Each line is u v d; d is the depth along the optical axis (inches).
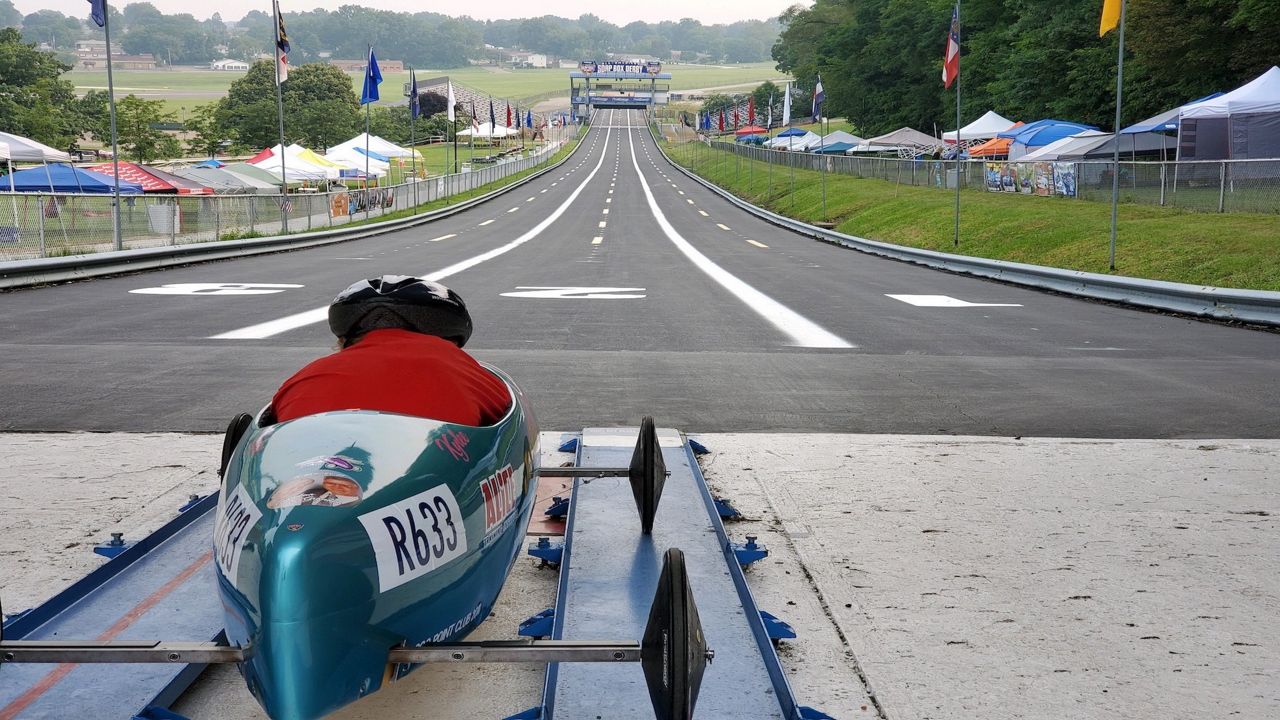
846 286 868.0
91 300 700.0
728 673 142.5
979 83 3336.6
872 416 338.6
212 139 4613.7
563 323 597.0
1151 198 1280.8
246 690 145.9
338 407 130.1
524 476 146.3
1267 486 254.7
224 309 649.6
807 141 3472.0
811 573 194.7
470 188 3139.8
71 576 190.7
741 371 427.5
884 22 3902.6
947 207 1563.7
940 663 157.5
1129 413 344.2
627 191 3380.9
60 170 1450.5
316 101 5570.9
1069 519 228.8
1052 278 823.7
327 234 1496.1
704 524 207.3
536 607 173.6
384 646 109.7
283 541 103.3
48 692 136.1
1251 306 604.7
